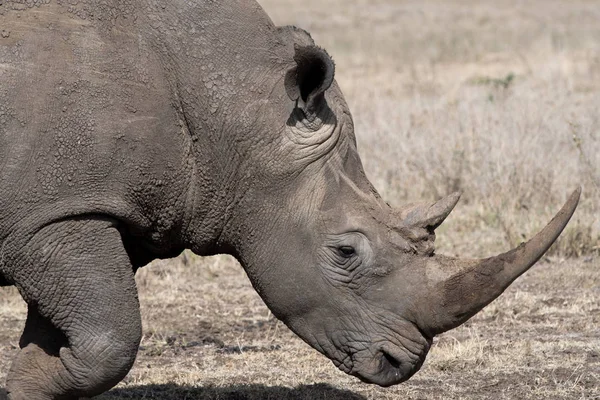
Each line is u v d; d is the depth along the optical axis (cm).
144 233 1022
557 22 6262
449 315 969
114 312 977
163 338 1512
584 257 1916
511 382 1262
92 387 989
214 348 1462
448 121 2556
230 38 1001
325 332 1008
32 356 1026
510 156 2250
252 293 1762
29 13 962
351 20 6631
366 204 995
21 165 945
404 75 4234
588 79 3562
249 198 1002
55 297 973
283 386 1261
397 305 984
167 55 988
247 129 990
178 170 1000
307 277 998
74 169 955
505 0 7488
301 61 952
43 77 947
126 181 972
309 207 994
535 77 3631
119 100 963
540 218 2027
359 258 986
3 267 980
